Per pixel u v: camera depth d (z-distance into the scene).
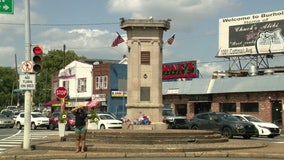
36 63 18.92
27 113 19.33
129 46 26.36
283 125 42.59
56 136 27.48
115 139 20.73
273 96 43.62
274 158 17.33
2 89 116.44
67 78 68.56
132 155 17.61
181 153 17.77
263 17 50.59
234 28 53.16
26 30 19.12
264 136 32.00
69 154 17.48
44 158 17.33
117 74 60.88
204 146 19.28
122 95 60.38
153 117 26.11
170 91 54.03
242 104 46.59
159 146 19.08
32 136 31.17
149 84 26.23
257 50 50.78
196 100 50.94
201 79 51.16
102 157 17.50
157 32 26.25
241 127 28.64
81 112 18.20
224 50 53.97
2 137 31.00
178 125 39.34
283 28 48.75
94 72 62.88
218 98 48.81
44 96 101.81
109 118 36.94
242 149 19.64
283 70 50.59
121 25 26.48
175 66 57.75
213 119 30.30
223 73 54.09
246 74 52.69
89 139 20.98
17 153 18.14
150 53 26.28
